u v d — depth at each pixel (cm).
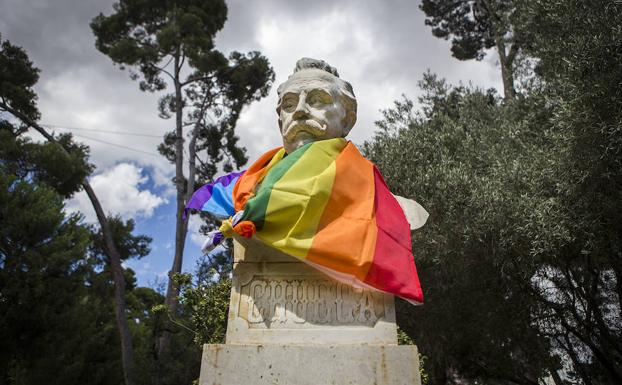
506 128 801
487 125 864
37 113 1681
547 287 745
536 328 753
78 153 1523
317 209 245
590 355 807
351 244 238
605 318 768
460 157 796
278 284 246
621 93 548
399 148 805
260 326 235
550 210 584
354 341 228
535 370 834
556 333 786
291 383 209
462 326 789
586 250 591
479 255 700
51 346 1172
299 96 292
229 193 318
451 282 776
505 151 742
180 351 1171
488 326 762
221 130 1995
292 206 242
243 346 219
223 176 336
